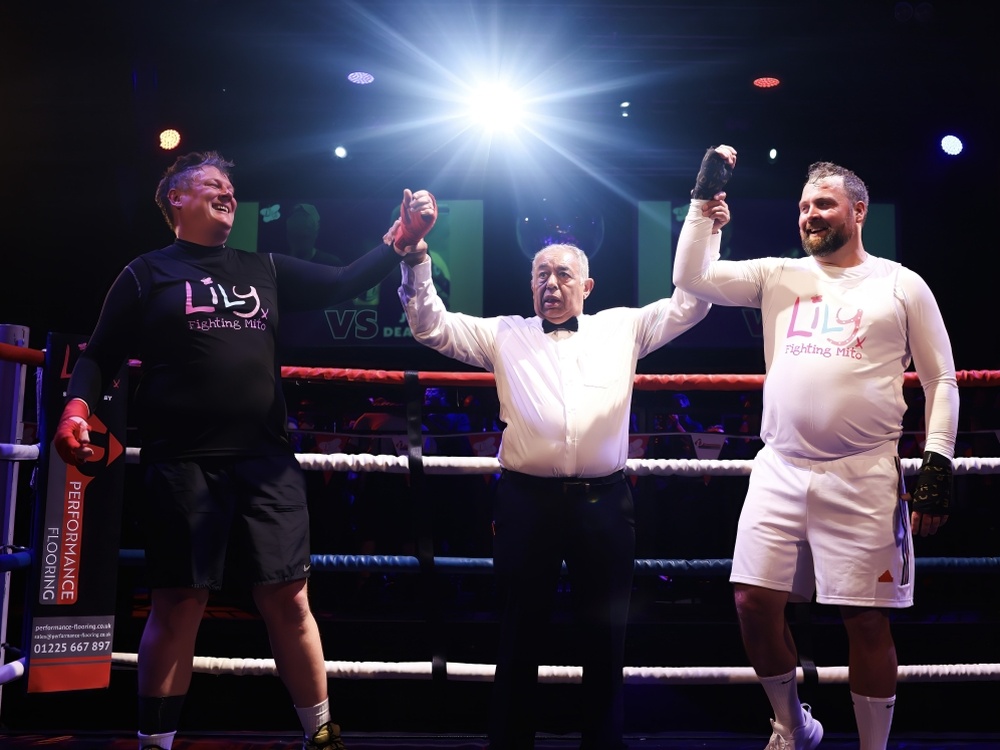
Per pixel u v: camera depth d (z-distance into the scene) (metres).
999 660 4.35
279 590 2.09
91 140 7.90
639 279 8.27
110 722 3.55
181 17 6.89
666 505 5.69
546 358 2.30
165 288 2.10
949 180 8.15
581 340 2.34
